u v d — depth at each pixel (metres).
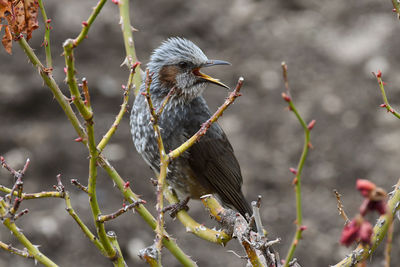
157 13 18.77
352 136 14.98
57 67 15.77
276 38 18.47
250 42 18.19
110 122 14.72
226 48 18.02
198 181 8.16
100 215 4.77
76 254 11.71
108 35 17.38
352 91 16.38
